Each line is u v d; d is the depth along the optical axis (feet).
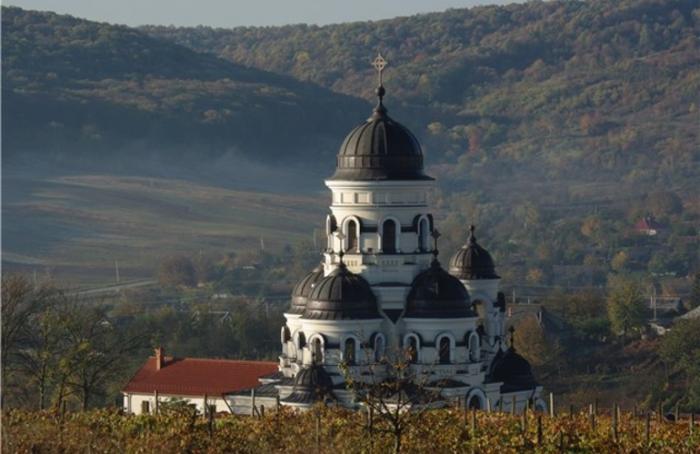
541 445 647.56
